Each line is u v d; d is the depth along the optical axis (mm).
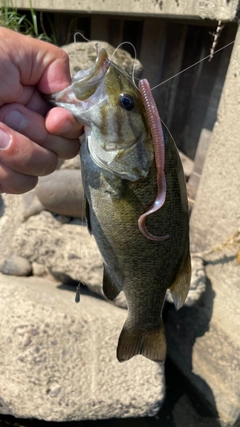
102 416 486
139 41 822
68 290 606
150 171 272
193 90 708
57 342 496
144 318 338
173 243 297
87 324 520
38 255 600
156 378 515
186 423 546
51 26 1030
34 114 297
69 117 287
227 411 542
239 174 506
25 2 992
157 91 789
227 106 512
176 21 675
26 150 288
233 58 492
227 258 542
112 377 500
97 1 738
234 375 536
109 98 266
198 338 589
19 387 481
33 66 302
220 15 489
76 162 671
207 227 572
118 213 285
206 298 578
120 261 304
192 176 703
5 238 672
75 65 666
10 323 507
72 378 485
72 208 640
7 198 729
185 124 743
